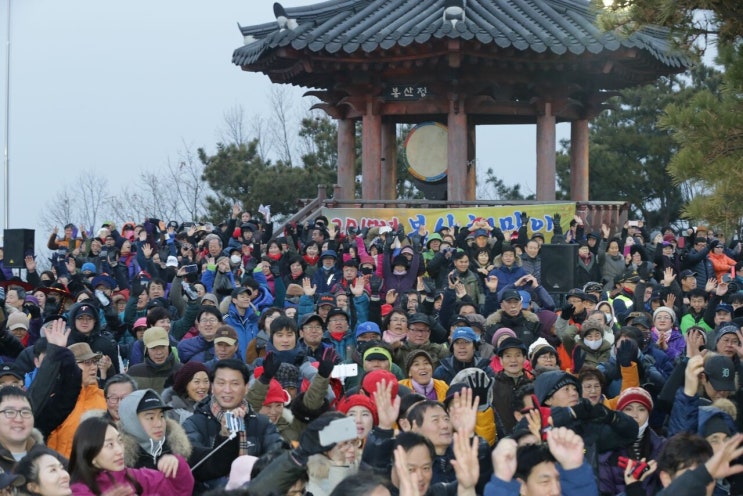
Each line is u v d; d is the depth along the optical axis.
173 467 8.32
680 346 15.33
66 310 16.75
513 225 27.66
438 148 31.69
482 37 27.12
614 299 18.78
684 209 10.74
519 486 7.61
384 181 34.00
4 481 7.25
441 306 16.31
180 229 27.44
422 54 27.97
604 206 29.22
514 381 11.52
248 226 25.05
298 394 10.93
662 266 22.61
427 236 25.86
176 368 12.47
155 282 17.23
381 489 6.41
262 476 7.71
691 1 10.70
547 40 27.50
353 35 28.11
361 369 13.54
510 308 15.29
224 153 48.91
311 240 23.53
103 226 25.36
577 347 14.12
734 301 16.25
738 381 11.06
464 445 7.52
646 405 10.09
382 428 8.57
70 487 7.91
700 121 10.91
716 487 9.30
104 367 12.83
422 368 12.08
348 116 31.70
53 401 9.68
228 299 16.08
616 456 9.84
